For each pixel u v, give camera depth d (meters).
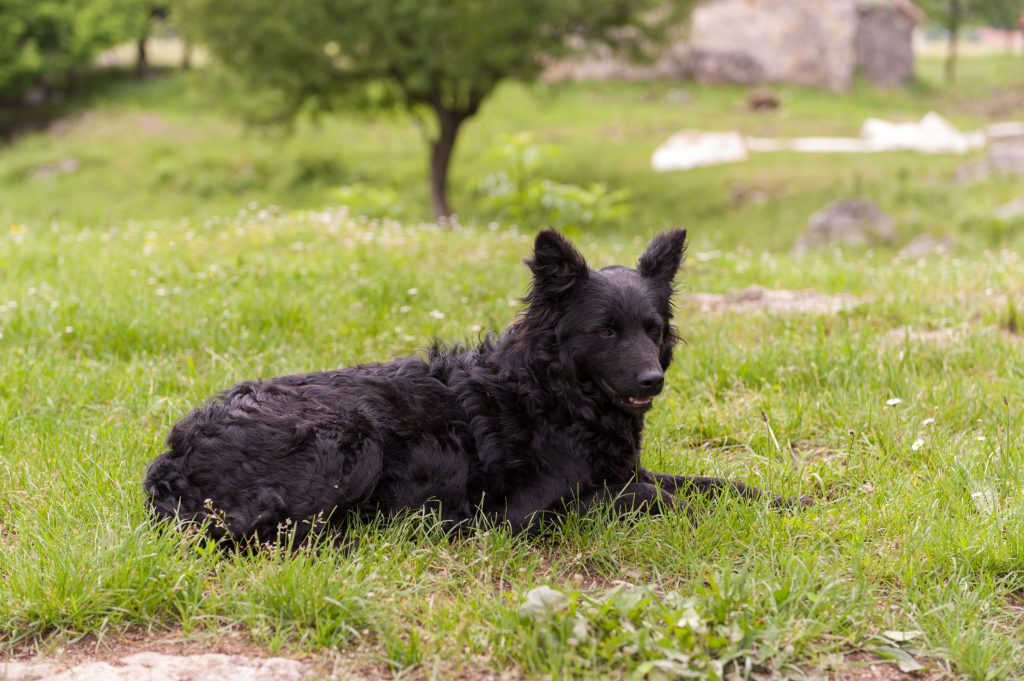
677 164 32.44
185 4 25.86
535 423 4.51
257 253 9.81
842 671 3.41
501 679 3.32
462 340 7.06
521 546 4.27
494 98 42.59
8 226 13.86
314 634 3.50
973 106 44.84
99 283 8.57
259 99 28.09
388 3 24.05
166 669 3.26
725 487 4.69
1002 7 54.16
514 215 22.77
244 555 4.03
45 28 39.22
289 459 4.05
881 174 28.78
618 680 3.25
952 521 4.36
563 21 25.09
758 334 7.63
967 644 3.46
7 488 4.71
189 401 5.96
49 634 3.50
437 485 4.36
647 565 4.16
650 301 4.54
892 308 8.14
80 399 5.97
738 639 3.33
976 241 22.09
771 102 41.84
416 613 3.72
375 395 4.38
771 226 26.11
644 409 4.45
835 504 4.70
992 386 6.30
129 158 35.56
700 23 46.34
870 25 47.78
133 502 4.46
